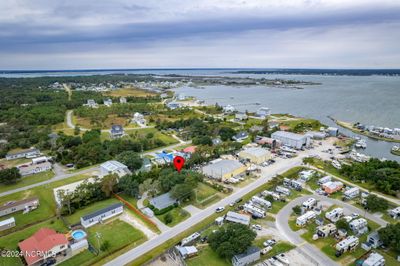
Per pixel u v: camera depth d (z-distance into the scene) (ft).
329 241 201.57
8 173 301.43
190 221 226.79
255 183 298.56
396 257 184.03
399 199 265.13
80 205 252.21
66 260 182.39
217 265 177.78
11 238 208.54
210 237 193.88
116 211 238.68
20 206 249.14
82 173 333.62
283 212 242.17
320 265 177.06
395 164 321.11
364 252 189.57
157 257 185.26
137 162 339.98
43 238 190.90
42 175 328.49
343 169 322.34
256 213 233.35
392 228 193.77
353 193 269.23
